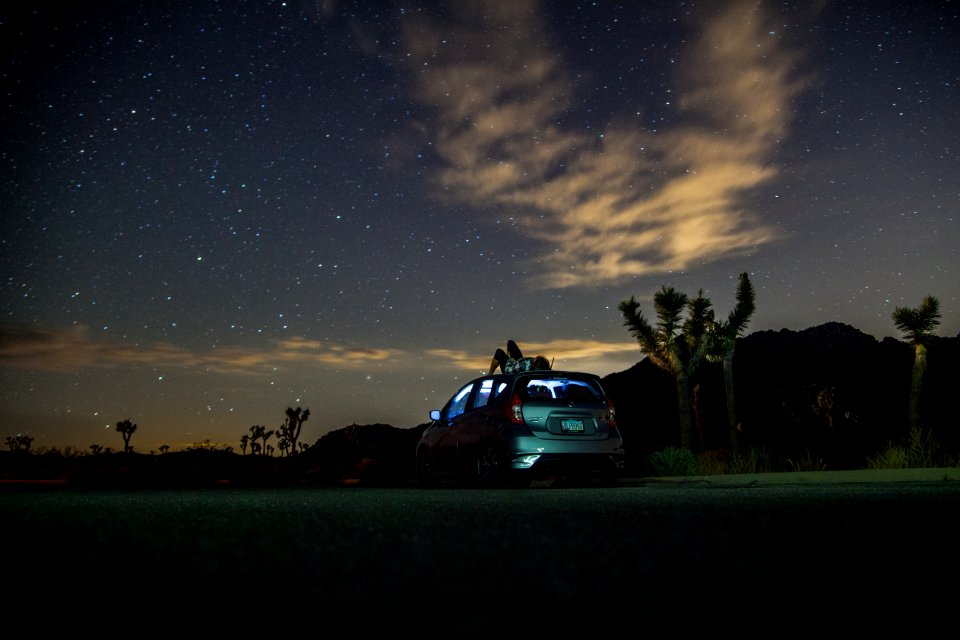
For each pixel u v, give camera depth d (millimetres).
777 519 3338
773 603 1694
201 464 20438
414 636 1467
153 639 1472
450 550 2533
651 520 3412
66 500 6023
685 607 1659
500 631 1492
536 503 5020
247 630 1523
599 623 1539
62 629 1547
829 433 16625
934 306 11336
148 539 2895
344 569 2168
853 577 1970
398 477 17750
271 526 3398
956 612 1622
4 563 2320
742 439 18297
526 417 9094
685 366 14047
